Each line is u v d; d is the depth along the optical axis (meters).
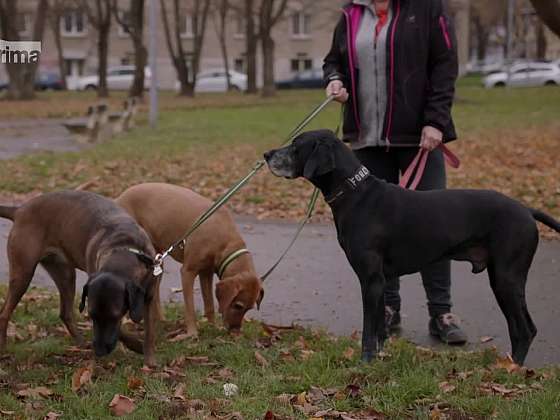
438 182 4.31
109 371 3.76
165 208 4.34
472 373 3.62
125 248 3.67
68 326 4.13
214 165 9.66
